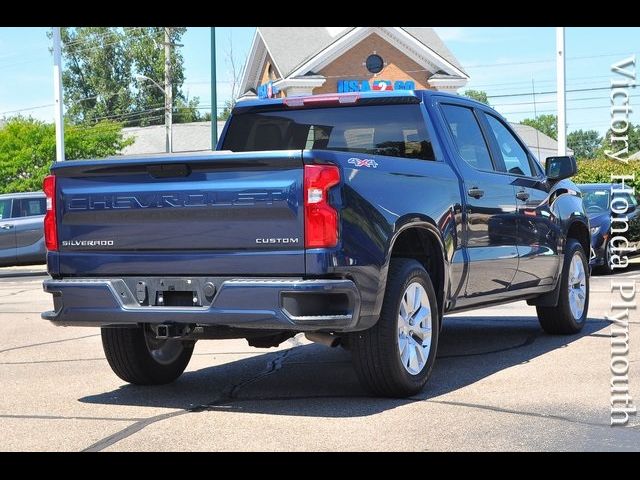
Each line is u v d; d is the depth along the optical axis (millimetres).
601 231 16422
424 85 40219
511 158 8000
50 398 6250
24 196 22031
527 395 6020
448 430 5121
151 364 6555
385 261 5664
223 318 5441
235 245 5469
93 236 5887
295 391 6348
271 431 5176
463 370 7004
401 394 5965
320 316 5309
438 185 6480
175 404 6000
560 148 22344
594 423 5254
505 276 7430
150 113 86312
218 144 7672
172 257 5625
